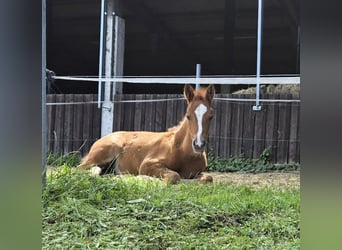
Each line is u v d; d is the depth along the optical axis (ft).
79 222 9.50
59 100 23.98
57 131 23.93
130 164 17.63
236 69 39.83
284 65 39.19
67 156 19.56
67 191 10.93
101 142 18.12
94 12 32.65
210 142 22.63
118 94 23.85
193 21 34.53
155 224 9.54
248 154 22.24
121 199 11.01
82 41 37.35
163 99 23.11
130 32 36.50
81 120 23.79
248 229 9.37
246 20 33.50
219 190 13.26
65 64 39.81
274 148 21.94
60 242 8.41
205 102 16.06
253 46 37.19
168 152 16.70
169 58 40.52
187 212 10.25
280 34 35.27
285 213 10.39
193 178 16.85
